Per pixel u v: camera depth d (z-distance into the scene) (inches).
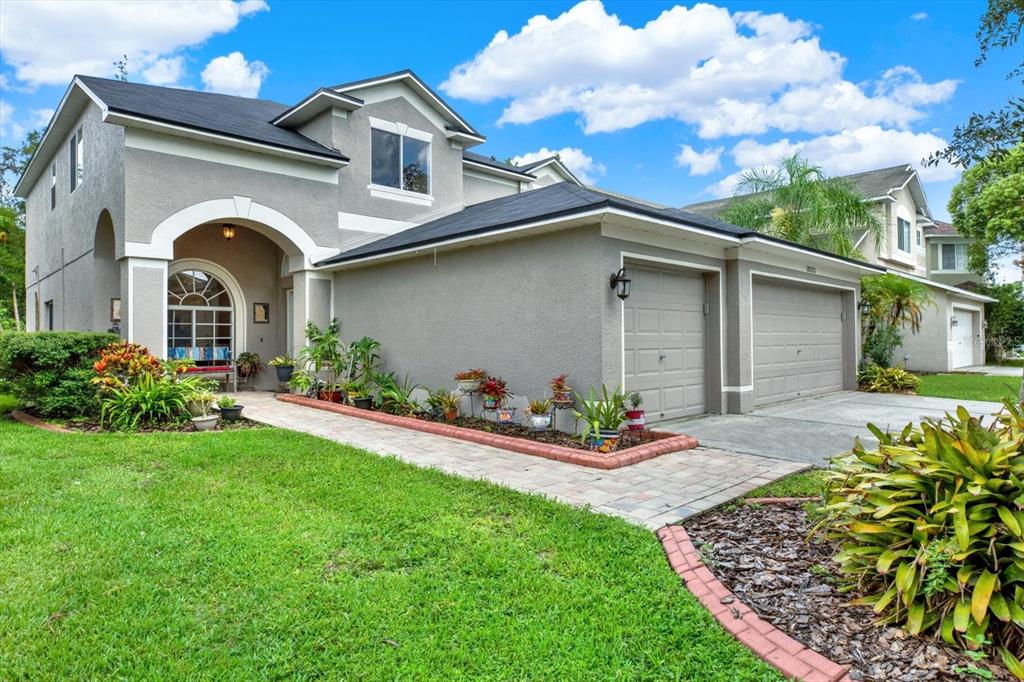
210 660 106.3
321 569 142.3
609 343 292.8
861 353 590.6
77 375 343.0
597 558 148.7
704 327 381.4
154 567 141.8
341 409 399.5
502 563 144.9
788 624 117.0
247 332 563.2
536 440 287.3
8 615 119.9
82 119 508.7
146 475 221.9
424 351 393.7
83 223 498.6
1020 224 629.3
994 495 111.7
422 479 219.3
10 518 172.4
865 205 616.7
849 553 127.4
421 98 553.3
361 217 507.2
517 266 331.3
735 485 215.8
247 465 237.5
